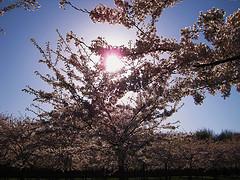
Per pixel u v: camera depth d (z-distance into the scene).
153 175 47.91
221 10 6.39
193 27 6.62
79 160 15.06
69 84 12.89
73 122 13.12
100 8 6.93
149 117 12.65
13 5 6.60
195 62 6.63
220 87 7.21
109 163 14.16
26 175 36.84
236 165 59.16
